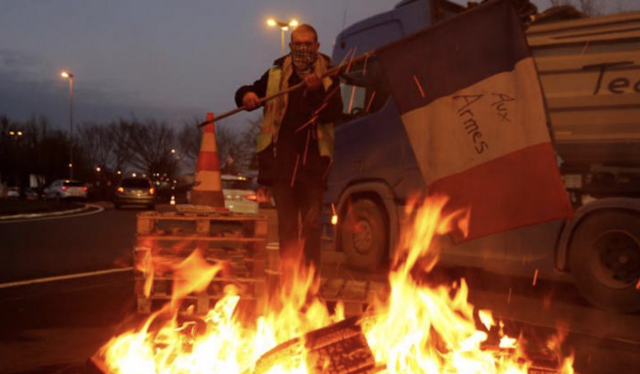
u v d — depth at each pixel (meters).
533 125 4.23
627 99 5.82
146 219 4.39
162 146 78.81
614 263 5.38
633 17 5.89
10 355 3.68
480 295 6.09
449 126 4.50
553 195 4.17
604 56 5.97
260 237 4.34
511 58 4.32
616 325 4.84
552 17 6.73
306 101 4.25
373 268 7.43
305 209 4.34
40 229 14.78
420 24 7.08
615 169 5.75
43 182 77.88
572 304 5.73
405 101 4.61
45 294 5.83
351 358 2.81
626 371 3.59
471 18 4.42
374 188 7.31
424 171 4.55
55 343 3.98
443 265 6.71
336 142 7.85
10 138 77.50
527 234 5.93
